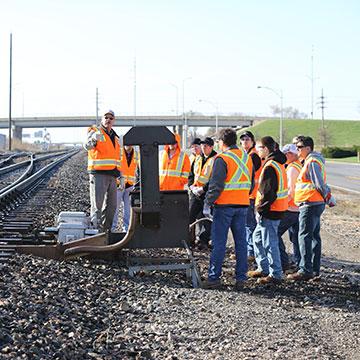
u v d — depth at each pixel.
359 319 7.63
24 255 9.41
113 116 11.29
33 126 131.88
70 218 10.79
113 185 11.37
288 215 10.61
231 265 11.14
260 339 6.48
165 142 8.85
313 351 6.16
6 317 5.96
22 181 23.97
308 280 9.96
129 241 9.48
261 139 9.48
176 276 9.74
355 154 88.75
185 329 6.71
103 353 5.64
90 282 8.51
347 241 15.38
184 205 9.48
